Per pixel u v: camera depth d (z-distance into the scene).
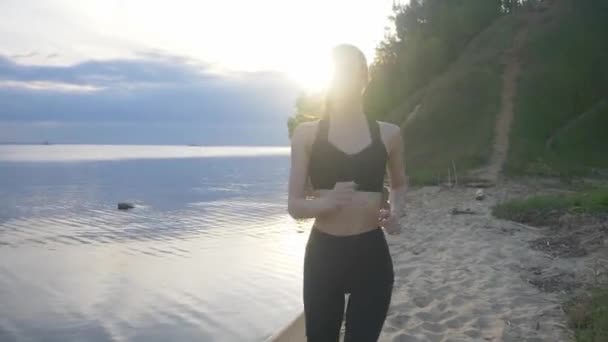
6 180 64.19
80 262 15.89
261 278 12.27
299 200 2.92
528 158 27.83
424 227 13.48
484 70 39.47
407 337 5.64
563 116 34.44
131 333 9.19
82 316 10.42
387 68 54.84
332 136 2.97
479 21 52.31
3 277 14.02
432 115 35.81
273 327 8.67
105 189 48.50
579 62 39.69
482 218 13.66
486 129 32.25
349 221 2.96
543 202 13.45
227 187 49.00
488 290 7.29
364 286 2.99
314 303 3.00
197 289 11.63
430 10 57.03
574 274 7.72
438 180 24.00
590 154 30.08
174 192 43.72
